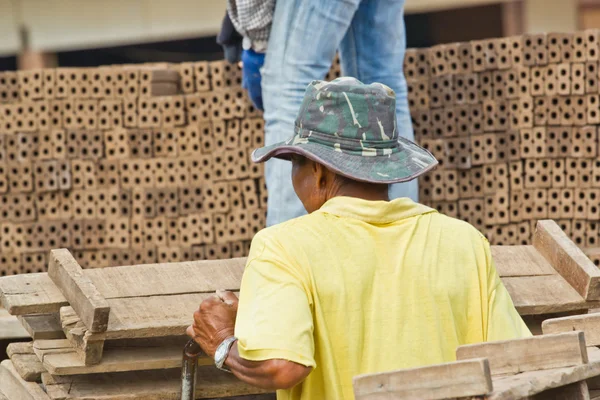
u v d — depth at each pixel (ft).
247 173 42.57
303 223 21.67
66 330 23.71
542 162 41.55
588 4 90.84
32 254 44.09
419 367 18.11
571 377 18.67
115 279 24.93
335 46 32.78
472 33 101.60
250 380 20.16
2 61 103.86
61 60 102.83
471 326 21.93
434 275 21.53
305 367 19.49
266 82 33.12
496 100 41.68
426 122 42.34
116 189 43.57
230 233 42.96
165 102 43.11
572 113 41.11
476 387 17.54
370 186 22.40
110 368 23.48
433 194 42.11
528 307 25.49
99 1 91.66
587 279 25.53
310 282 20.75
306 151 21.98
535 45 41.19
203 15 90.38
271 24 33.40
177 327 23.34
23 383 26.84
